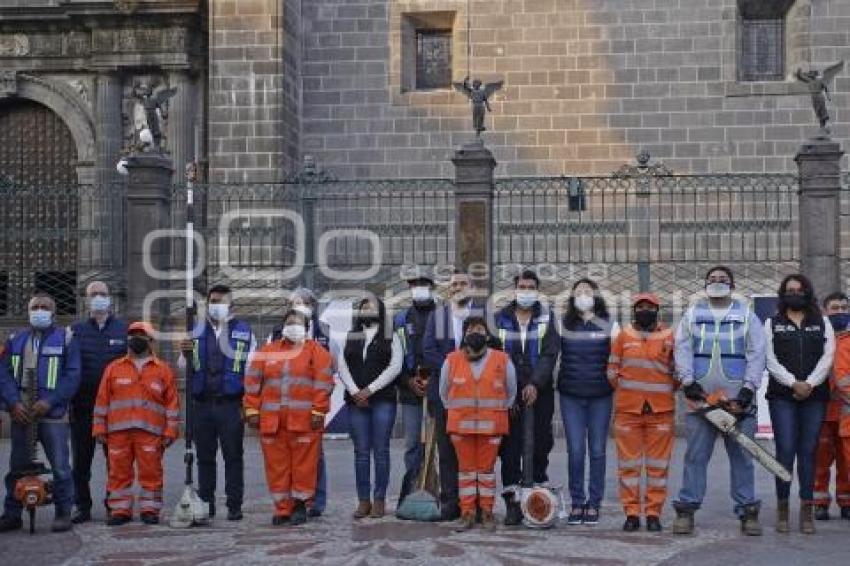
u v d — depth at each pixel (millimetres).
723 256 24078
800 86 24969
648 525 11828
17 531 12156
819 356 11742
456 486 12477
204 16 26594
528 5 25656
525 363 12219
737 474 11641
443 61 26453
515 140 25609
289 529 12047
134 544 11305
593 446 12219
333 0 26109
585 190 23156
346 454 19266
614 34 25469
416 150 25812
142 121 26828
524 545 11000
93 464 18188
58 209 27188
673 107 25297
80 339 12883
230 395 12609
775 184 22344
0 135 27781
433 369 12461
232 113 24406
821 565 10125
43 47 27219
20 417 12039
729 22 25203
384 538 11422
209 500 12742
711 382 11633
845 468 12664
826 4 25141
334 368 13188
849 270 22859
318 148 25984
